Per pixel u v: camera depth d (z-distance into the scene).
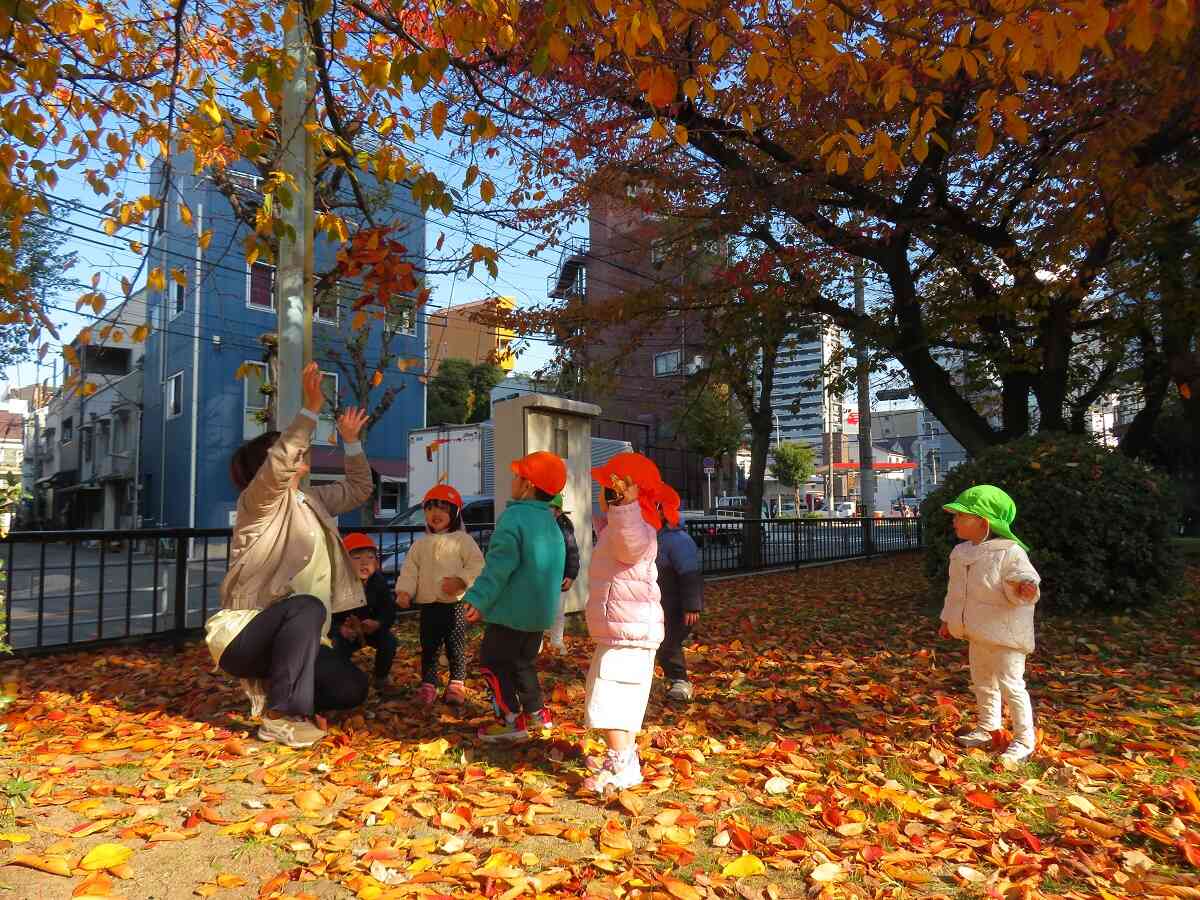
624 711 3.32
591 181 10.09
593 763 3.64
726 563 12.94
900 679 5.54
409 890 2.42
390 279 4.98
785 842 2.83
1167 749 3.88
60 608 6.77
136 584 6.87
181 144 5.30
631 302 12.11
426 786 3.33
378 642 5.09
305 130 5.09
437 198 4.95
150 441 25.38
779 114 9.42
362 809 3.04
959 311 12.45
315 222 5.33
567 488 7.33
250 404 22.98
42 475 37.94
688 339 17.08
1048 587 7.64
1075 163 9.16
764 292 11.48
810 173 9.54
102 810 3.01
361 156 5.23
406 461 25.64
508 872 2.52
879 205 9.80
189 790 3.29
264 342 11.34
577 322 12.52
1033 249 10.84
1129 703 4.81
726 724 4.48
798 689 5.30
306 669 3.84
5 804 3.04
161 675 5.54
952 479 8.39
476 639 7.08
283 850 2.73
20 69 4.25
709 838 2.91
